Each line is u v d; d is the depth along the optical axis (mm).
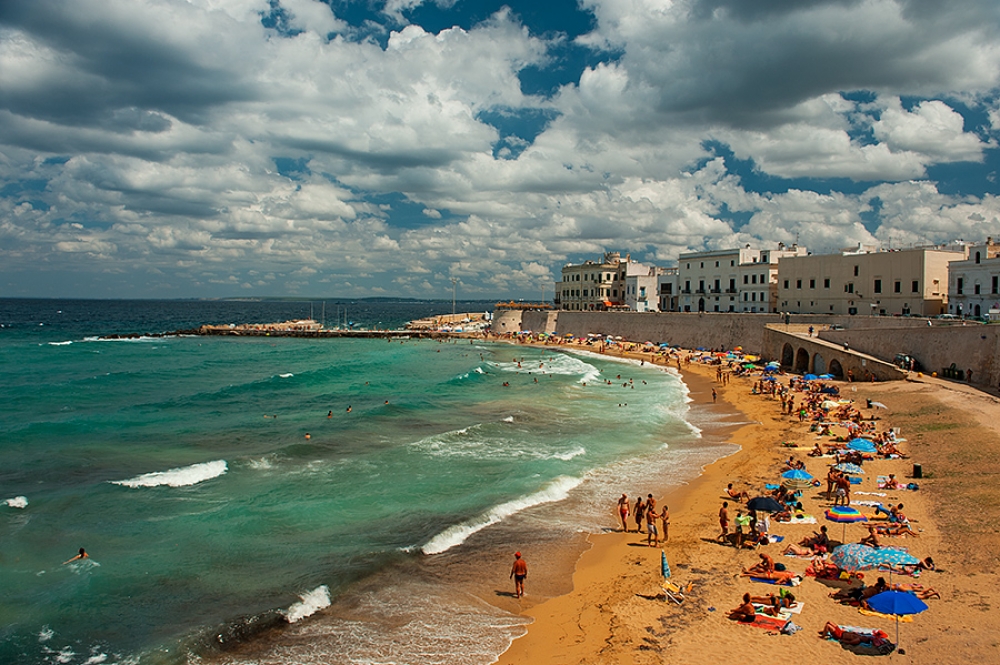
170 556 23703
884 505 27312
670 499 30750
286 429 44781
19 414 49094
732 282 105125
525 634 18844
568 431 45125
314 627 19156
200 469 33938
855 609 19047
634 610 19938
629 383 68875
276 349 115000
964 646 16203
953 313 70562
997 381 46750
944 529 23828
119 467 34875
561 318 135750
